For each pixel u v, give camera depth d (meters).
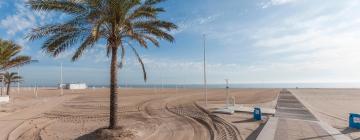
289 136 11.65
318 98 38.88
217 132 13.94
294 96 43.41
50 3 11.23
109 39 12.88
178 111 23.53
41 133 14.77
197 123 17.05
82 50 12.23
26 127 16.47
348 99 36.78
